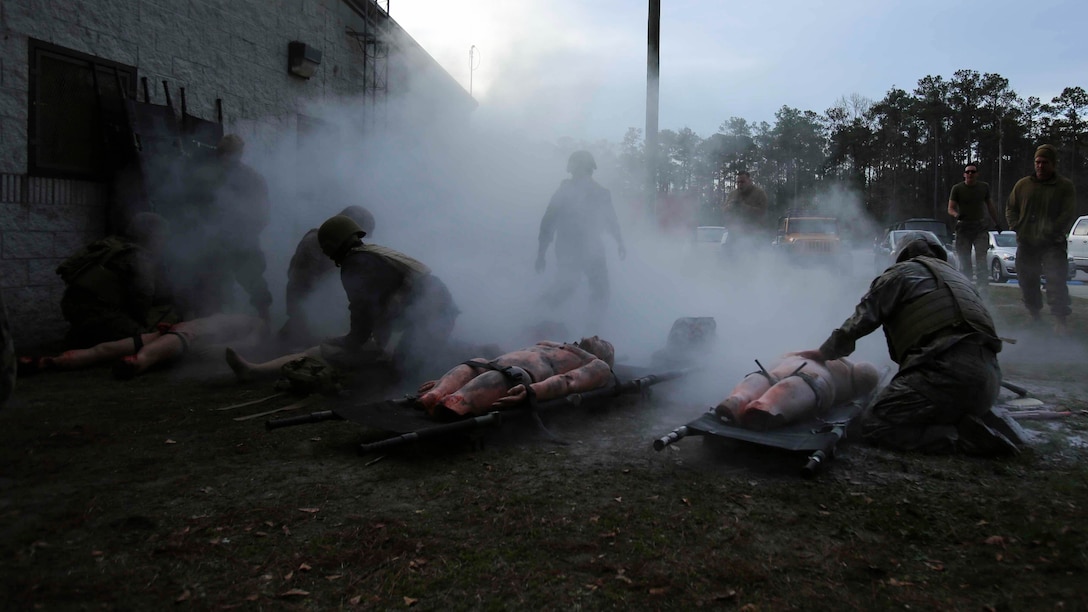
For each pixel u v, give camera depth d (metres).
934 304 3.68
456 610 2.13
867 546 2.56
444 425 3.44
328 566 2.39
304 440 3.79
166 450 3.59
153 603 2.15
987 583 2.29
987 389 3.57
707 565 2.40
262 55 9.09
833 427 3.49
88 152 6.84
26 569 2.34
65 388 4.92
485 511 2.84
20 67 6.16
